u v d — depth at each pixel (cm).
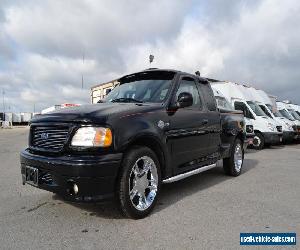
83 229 364
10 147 1289
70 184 362
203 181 627
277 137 1331
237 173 685
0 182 597
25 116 5150
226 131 638
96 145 363
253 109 1386
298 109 2323
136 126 396
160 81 513
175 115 473
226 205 460
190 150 511
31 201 470
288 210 441
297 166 835
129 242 330
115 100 511
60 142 377
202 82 591
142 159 404
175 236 346
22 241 332
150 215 412
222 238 343
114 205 448
